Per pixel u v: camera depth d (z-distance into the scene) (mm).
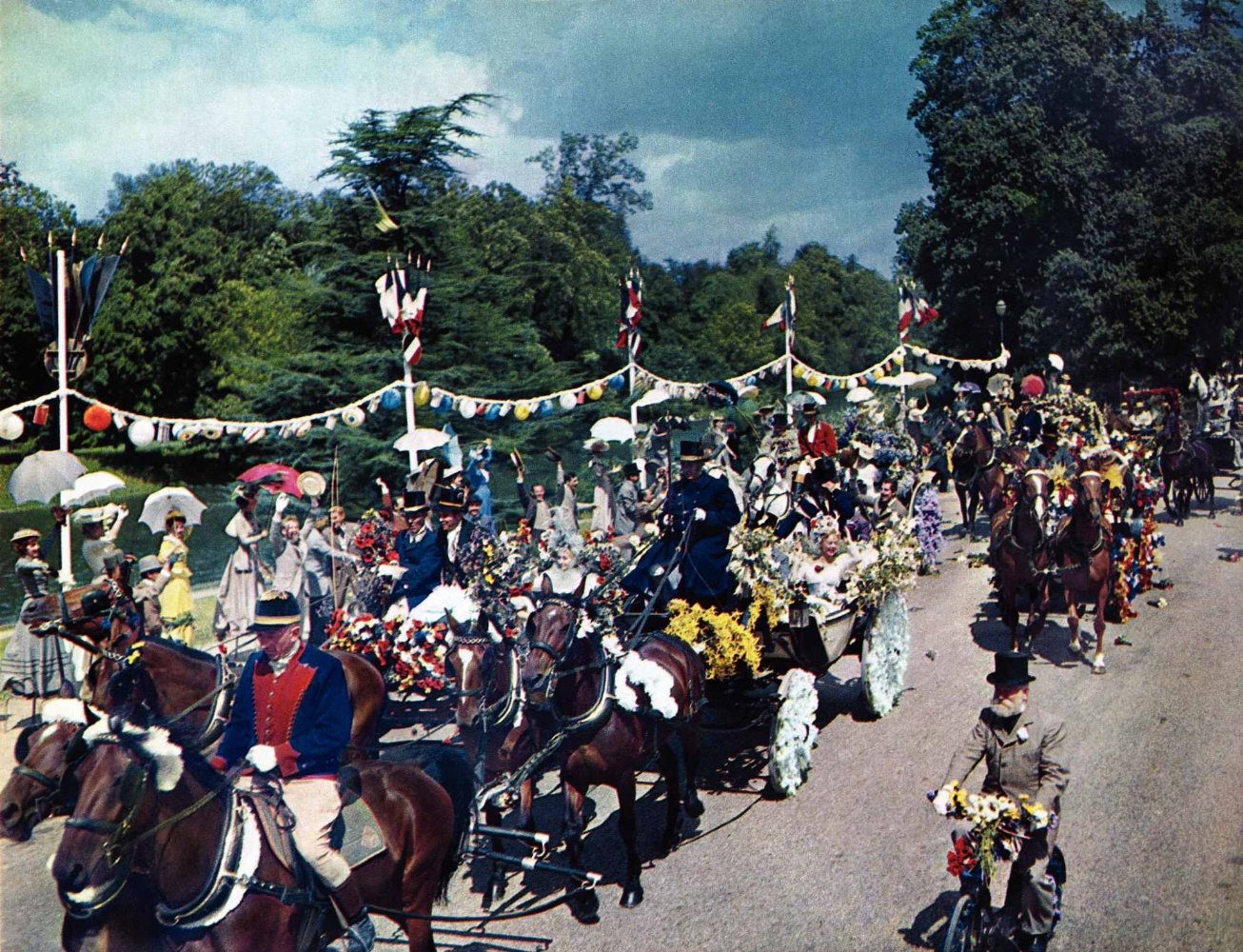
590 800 9797
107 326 46375
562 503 20422
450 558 10602
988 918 6754
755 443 15906
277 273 48531
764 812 9430
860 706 12039
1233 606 15609
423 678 10500
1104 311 32875
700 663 9234
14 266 42469
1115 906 7574
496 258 37906
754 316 56312
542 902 8031
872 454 16281
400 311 17406
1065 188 32781
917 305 28312
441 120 26344
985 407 24828
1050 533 13594
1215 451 27094
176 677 7910
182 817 5309
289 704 5785
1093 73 32125
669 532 10156
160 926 5363
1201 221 32375
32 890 8547
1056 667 13211
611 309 40875
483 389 27000
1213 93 32656
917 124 35500
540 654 7602
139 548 28656
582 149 43094
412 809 6297
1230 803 9062
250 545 14000
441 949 7336
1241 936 7059
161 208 48375
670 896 8039
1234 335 33094
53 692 11617
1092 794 9453
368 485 25109
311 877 5723
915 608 16594
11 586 23109
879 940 7285
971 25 33531
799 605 9961
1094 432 20641
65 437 13711
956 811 6457
